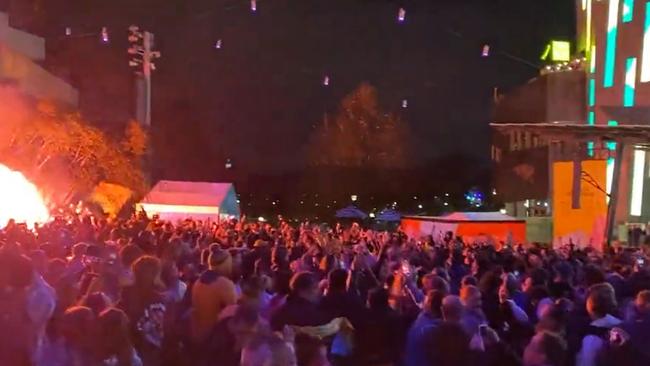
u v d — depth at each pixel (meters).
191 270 8.66
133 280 6.80
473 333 6.18
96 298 6.09
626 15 47.44
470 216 24.39
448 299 5.97
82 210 36.59
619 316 7.50
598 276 8.76
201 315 6.61
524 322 7.17
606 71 49.38
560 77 56.12
